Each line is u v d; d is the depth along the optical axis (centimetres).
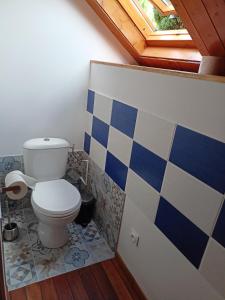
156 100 130
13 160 206
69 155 229
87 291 157
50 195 177
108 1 175
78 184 239
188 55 154
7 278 159
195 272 111
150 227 143
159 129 129
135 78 147
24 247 184
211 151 99
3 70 181
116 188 178
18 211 221
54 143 196
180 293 122
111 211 188
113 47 210
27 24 177
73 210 168
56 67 197
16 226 195
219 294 100
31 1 173
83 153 235
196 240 110
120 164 171
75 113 219
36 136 210
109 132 183
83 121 226
